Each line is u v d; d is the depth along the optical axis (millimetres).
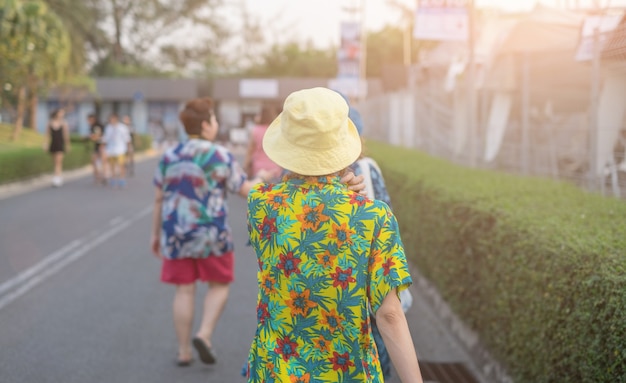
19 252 9773
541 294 4164
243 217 13625
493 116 12914
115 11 63062
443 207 6762
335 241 2504
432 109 16469
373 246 2500
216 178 5211
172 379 5152
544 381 4129
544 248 4164
